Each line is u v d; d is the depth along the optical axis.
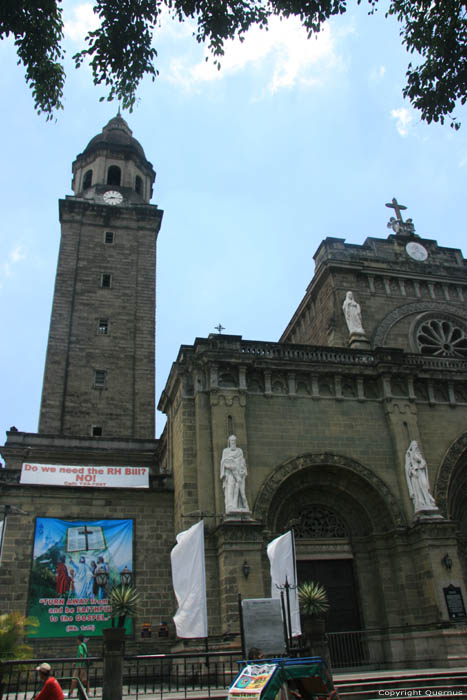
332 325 34.28
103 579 25.62
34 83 14.27
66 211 47.28
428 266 37.84
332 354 30.06
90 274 45.31
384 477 27.59
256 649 13.52
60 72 14.25
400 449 28.02
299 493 27.39
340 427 28.14
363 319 35.06
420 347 35.03
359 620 25.84
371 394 29.56
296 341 41.34
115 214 48.25
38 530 25.78
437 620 24.02
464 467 29.92
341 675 21.11
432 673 19.30
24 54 14.03
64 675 22.97
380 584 26.17
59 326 42.44
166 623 25.48
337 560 26.78
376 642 25.19
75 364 41.56
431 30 14.23
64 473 27.25
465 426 30.22
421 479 27.00
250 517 24.16
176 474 27.95
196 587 19.50
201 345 28.03
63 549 25.75
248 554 23.34
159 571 26.52
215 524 24.41
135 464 36.72
